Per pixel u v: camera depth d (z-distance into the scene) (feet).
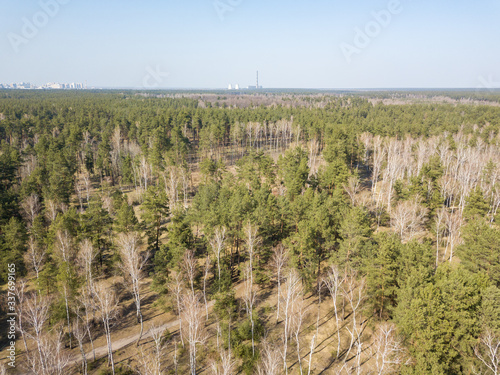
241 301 157.07
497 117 451.94
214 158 414.00
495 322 95.30
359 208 163.12
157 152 306.14
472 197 200.13
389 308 125.59
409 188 221.25
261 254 167.53
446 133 365.61
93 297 136.46
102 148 342.44
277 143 438.40
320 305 155.63
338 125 360.69
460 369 100.53
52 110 547.90
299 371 118.11
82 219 177.06
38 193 254.47
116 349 130.52
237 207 173.58
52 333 133.69
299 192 227.81
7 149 310.24
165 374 116.26
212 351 126.41
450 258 170.81
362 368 117.91
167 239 215.92
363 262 139.85
